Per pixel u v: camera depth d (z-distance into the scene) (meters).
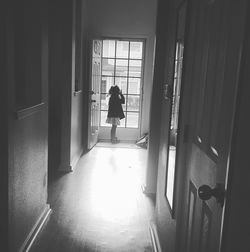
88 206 3.29
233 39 1.00
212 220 1.16
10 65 1.93
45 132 2.92
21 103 2.55
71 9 4.08
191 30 1.75
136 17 6.11
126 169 4.66
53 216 3.04
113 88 5.98
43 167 2.90
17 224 2.20
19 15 2.54
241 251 0.85
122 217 3.09
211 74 1.30
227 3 1.11
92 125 5.82
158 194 2.70
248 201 0.82
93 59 5.59
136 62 6.46
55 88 6.24
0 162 1.95
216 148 1.18
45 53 2.79
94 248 2.53
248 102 0.84
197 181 1.46
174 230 1.95
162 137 2.61
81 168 4.61
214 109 1.23
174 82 2.21
